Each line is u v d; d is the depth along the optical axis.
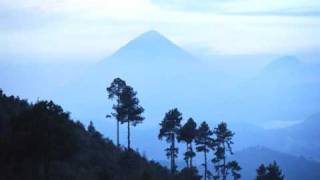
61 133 64.19
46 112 64.38
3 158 63.16
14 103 77.38
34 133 62.44
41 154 63.53
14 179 62.88
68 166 71.88
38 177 64.88
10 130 65.25
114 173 79.44
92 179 72.56
